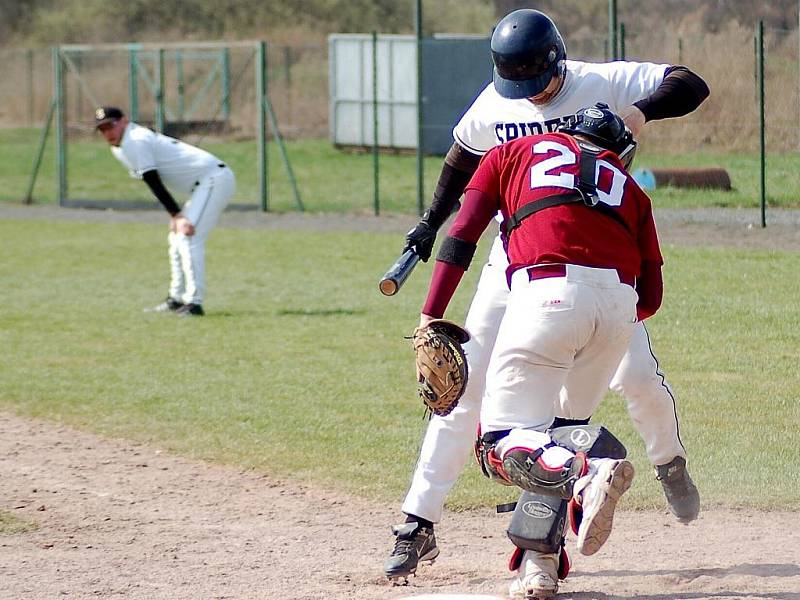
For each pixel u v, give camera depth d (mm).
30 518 19875
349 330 36375
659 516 19703
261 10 150750
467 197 14734
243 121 116875
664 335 33781
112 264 51688
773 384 28359
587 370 14719
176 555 17766
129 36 152875
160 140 38625
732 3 97250
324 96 121188
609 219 14133
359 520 19781
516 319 14125
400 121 98250
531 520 14391
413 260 16281
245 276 47531
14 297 43531
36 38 154875
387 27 146750
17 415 27359
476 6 146125
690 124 71562
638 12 103312
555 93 16000
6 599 15562
